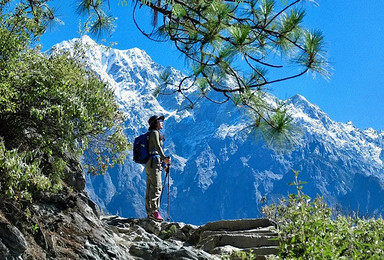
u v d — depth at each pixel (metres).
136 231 9.64
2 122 6.56
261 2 6.42
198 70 6.58
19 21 6.45
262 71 6.46
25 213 5.93
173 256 7.20
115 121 7.33
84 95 6.74
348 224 6.26
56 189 6.70
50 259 5.91
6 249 5.22
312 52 6.09
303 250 5.41
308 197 5.67
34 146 6.66
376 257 5.55
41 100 6.60
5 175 5.61
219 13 6.32
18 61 6.56
